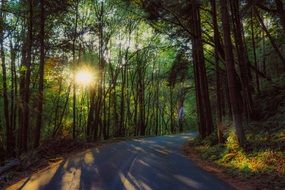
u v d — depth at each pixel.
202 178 11.76
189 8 23.70
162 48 31.19
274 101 21.17
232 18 21.52
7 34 25.34
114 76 44.00
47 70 31.39
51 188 10.88
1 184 13.00
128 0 25.98
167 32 26.47
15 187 11.78
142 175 12.31
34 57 28.20
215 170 13.55
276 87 22.97
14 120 31.52
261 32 31.91
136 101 47.91
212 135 21.73
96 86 33.97
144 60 47.50
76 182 11.55
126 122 47.22
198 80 25.06
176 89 60.53
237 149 15.59
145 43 45.31
